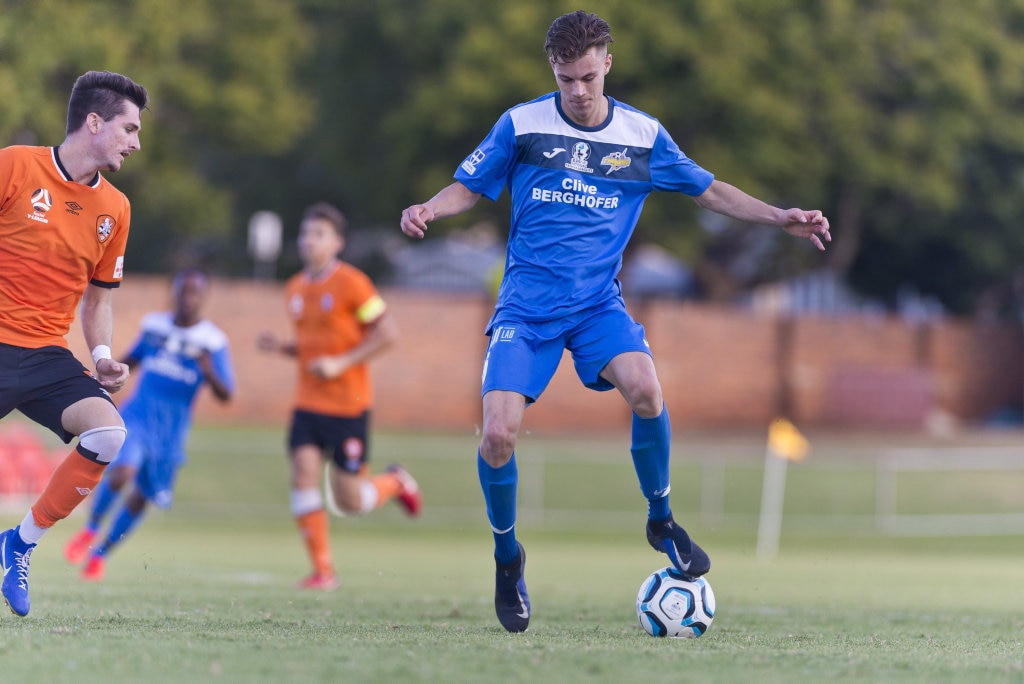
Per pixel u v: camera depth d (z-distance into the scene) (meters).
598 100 18.95
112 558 42.47
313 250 34.22
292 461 34.00
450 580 37.12
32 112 83.88
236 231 135.38
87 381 18.62
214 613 21.02
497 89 96.31
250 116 107.31
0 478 62.25
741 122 95.25
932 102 105.62
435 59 105.25
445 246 162.00
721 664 15.12
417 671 13.90
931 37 106.81
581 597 29.84
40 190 17.86
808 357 108.56
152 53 98.31
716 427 105.94
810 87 98.62
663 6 95.88
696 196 19.61
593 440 89.81
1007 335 117.81
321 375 33.22
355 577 37.78
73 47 85.81
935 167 107.38
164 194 106.94
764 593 32.25
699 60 94.56
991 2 109.69
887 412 108.31
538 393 18.75
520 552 19.20
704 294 123.50
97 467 18.45
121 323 88.94
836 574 43.12
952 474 81.00
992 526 72.81
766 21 98.12
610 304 19.12
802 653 16.59
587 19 18.12
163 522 65.44
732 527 72.00
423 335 96.94
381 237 138.12
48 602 22.30
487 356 18.88
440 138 100.62
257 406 91.62
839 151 103.31
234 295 91.31
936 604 28.69
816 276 140.62
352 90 113.19
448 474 75.94
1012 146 111.31
